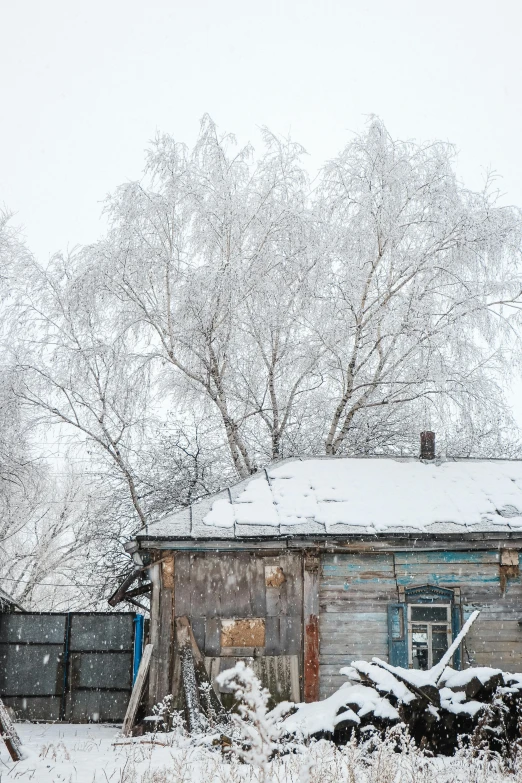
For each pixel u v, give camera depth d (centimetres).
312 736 817
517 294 1861
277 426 2050
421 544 1283
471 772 656
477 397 1833
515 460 1547
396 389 1986
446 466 1504
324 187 2023
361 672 923
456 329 1852
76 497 2606
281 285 1920
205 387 2008
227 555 1291
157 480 2059
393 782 604
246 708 452
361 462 1515
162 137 1989
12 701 1554
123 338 1886
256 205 2002
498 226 1861
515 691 869
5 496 2067
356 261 1930
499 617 1277
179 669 1234
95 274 1850
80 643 1591
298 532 1260
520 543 1281
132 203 1908
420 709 852
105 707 1560
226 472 2119
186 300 1841
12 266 2000
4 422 1859
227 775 649
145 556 1306
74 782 649
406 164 1944
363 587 1285
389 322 1909
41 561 2534
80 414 1956
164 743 934
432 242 1927
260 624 1266
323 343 1923
